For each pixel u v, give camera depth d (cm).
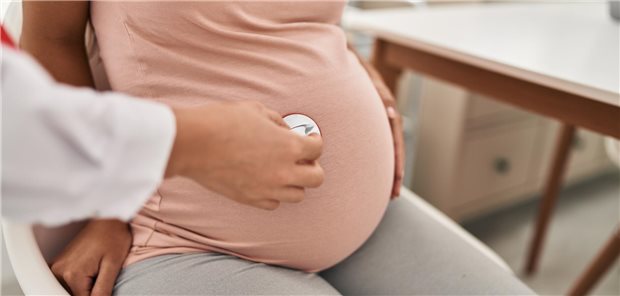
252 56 51
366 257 66
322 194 54
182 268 51
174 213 53
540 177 170
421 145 153
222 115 33
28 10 51
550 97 72
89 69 58
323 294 54
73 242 57
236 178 35
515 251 151
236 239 53
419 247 65
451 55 81
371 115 58
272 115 38
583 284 109
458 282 61
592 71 71
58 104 27
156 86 51
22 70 26
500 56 77
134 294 49
